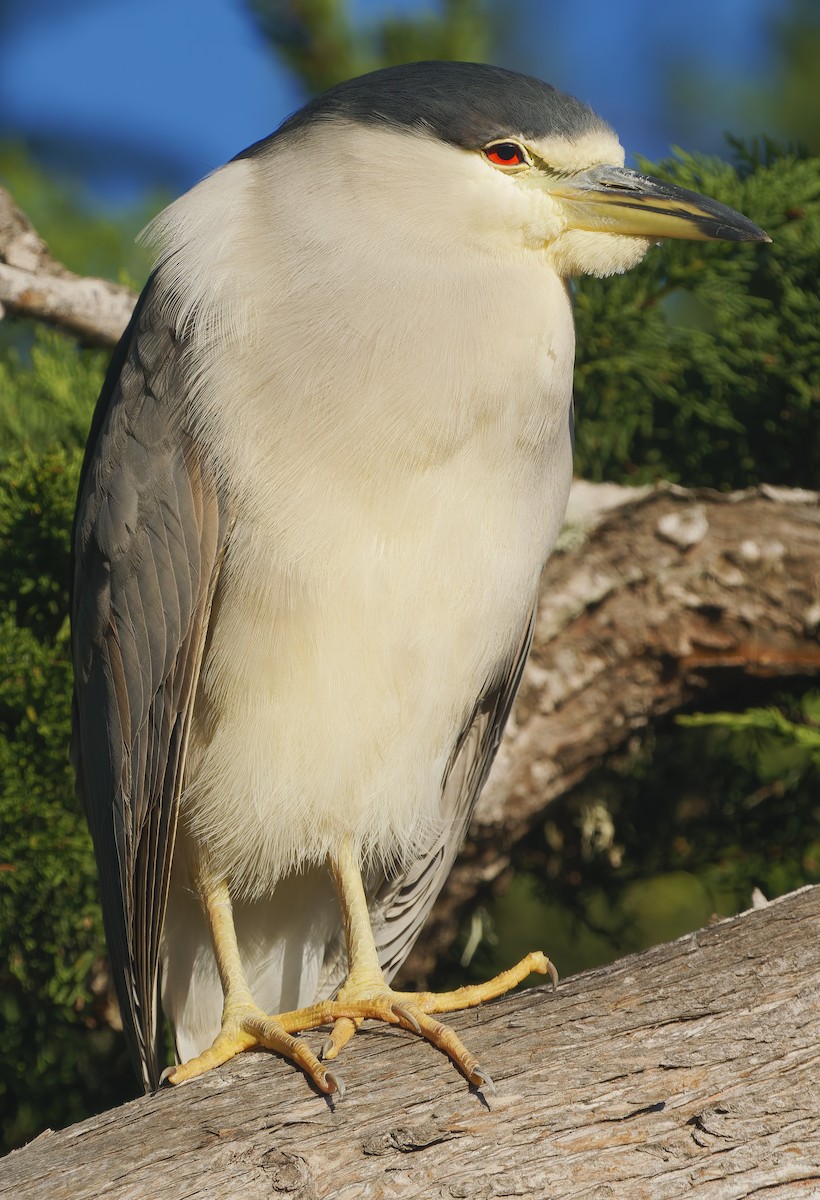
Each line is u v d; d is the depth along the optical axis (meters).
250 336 5.28
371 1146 3.96
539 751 7.45
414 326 5.31
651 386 7.73
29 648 6.64
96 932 6.79
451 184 5.49
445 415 5.29
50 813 6.46
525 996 4.56
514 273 5.57
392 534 5.34
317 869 6.14
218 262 5.40
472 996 4.94
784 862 7.72
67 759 6.59
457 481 5.40
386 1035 4.64
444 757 5.97
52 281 7.28
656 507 7.60
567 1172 3.91
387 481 5.29
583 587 7.46
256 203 5.53
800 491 7.78
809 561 7.51
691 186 7.67
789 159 7.85
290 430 5.23
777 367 7.77
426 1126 3.99
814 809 7.76
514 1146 3.96
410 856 6.28
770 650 7.55
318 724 5.48
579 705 7.51
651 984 4.38
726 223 5.64
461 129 5.52
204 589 5.43
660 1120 3.99
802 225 7.57
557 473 5.76
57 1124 7.24
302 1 8.91
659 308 7.80
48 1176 3.92
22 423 7.71
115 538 5.70
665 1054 4.12
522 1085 4.10
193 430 5.42
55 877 6.37
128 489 5.66
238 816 5.64
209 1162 3.93
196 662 5.48
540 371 5.49
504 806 7.41
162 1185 3.87
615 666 7.53
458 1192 3.88
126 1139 4.05
